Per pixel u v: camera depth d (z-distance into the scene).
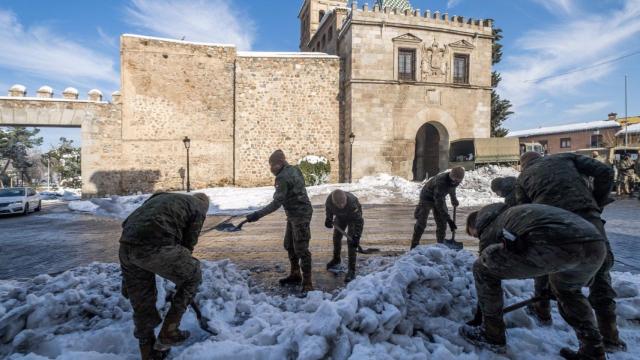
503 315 2.99
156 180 21.88
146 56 21.61
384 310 2.78
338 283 4.66
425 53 22.91
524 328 3.07
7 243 8.12
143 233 2.62
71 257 6.66
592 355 2.51
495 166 18.16
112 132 21.36
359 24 22.05
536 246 2.31
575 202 2.91
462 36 23.59
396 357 2.45
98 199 17.28
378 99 22.36
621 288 3.81
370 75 22.22
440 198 5.58
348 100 22.77
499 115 31.59
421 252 3.97
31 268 5.86
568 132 47.94
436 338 2.82
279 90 23.14
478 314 3.03
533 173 3.22
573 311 2.59
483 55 23.95
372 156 22.30
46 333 3.01
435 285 3.32
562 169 3.09
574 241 2.23
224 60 23.05
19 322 3.05
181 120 22.30
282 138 23.17
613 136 42.72
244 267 5.58
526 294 3.67
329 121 23.58
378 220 10.41
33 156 65.62
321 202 14.89
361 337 2.55
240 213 12.71
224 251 6.78
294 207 4.29
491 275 2.64
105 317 3.31
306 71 23.34
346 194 4.75
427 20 22.92
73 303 3.36
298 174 4.38
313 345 2.32
